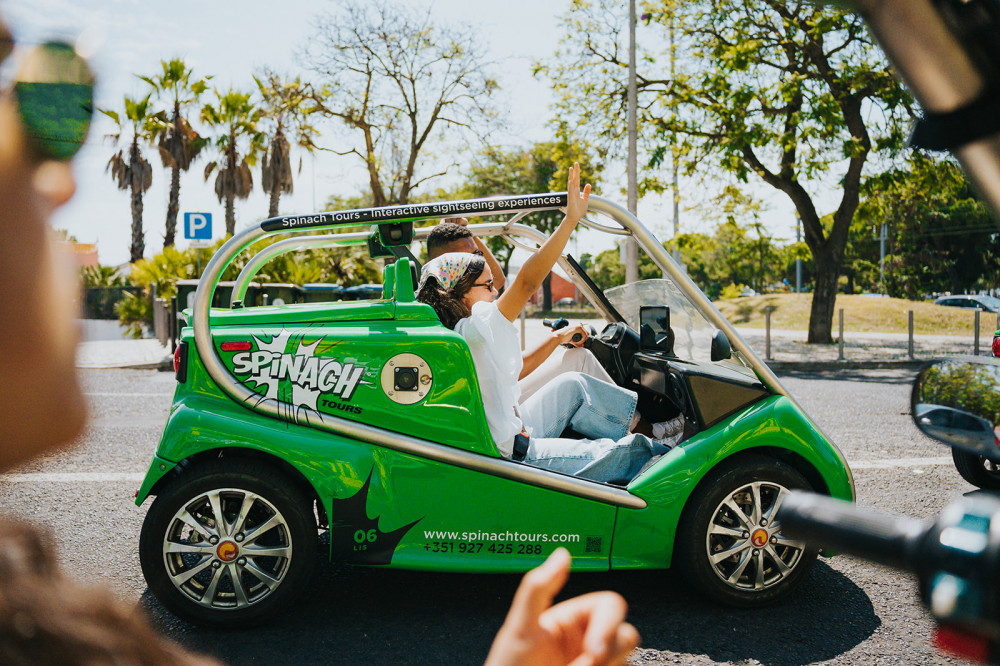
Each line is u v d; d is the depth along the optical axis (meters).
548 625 0.60
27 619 0.38
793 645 2.84
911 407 0.77
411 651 2.79
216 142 25.55
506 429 3.00
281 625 3.00
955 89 0.48
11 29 0.38
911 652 2.78
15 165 0.38
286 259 15.70
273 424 2.90
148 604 3.18
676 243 19.05
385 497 2.89
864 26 0.50
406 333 2.94
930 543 0.46
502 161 23.39
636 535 3.03
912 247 44.19
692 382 3.17
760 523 3.08
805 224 18.30
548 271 2.99
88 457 5.73
